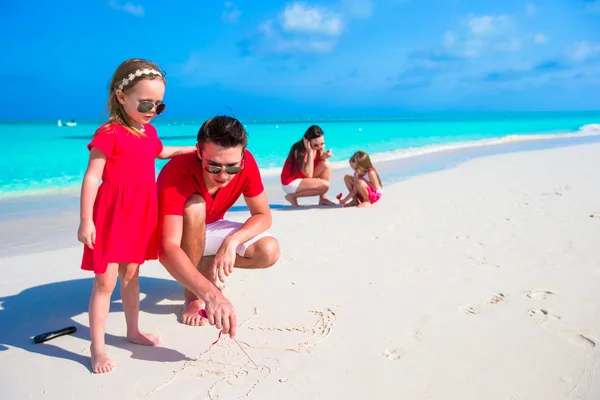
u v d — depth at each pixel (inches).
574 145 765.3
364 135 1090.7
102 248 106.7
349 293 147.0
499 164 493.7
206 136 112.7
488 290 146.0
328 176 312.3
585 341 113.1
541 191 312.3
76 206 305.1
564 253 179.0
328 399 94.7
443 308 134.0
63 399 97.0
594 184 331.6
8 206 303.9
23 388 100.7
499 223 228.5
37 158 613.6
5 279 165.8
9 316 135.7
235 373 105.4
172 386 101.1
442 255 181.6
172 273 113.3
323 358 110.3
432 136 1056.2
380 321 127.6
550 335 116.6
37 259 189.5
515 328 120.8
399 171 459.8
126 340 121.3
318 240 208.1
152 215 114.9
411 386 97.9
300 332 123.4
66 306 142.9
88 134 1262.3
